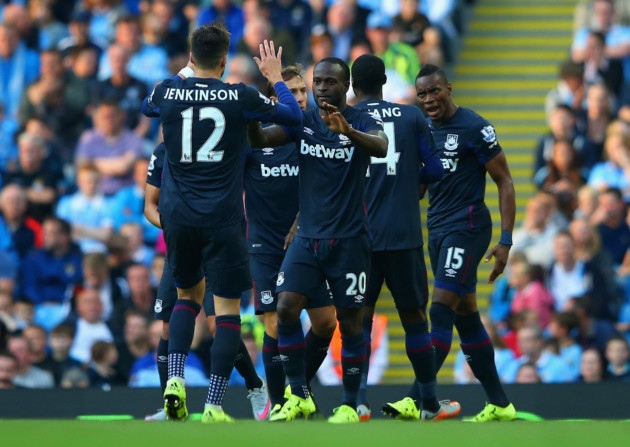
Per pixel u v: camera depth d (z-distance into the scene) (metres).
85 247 48.03
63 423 22.59
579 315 42.03
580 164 48.81
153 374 41.12
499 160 28.44
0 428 20.92
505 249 28.39
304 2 53.84
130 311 41.91
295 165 29.27
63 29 56.50
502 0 57.50
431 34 52.00
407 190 27.22
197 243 25.09
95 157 49.72
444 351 27.95
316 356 27.84
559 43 55.94
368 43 51.34
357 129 25.20
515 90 54.34
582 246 44.78
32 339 41.94
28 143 49.28
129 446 17.66
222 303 25.38
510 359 41.50
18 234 47.50
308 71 50.53
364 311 28.16
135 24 53.72
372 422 24.14
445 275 28.14
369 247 25.55
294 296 25.50
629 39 52.69
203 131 24.62
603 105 49.72
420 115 27.59
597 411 32.69
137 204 49.03
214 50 24.98
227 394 32.81
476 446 17.75
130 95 51.72
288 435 19.36
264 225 29.36
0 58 53.94
